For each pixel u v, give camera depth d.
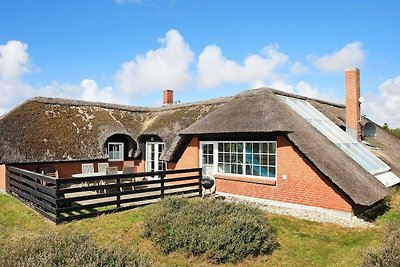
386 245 6.88
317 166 11.47
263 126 12.97
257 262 7.76
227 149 15.02
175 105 21.91
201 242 7.89
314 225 10.45
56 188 10.21
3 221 10.92
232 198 14.28
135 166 20.52
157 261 7.68
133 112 23.05
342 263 7.60
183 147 16.97
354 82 18.11
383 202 12.55
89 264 5.05
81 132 18.28
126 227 9.69
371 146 18.45
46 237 6.45
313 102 19.83
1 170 16.05
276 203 13.09
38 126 17.00
